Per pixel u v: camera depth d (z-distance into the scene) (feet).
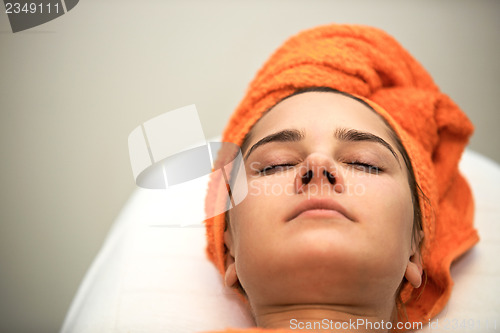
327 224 2.08
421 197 2.66
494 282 2.91
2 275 3.97
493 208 3.35
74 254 4.12
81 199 4.31
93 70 4.84
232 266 2.53
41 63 4.75
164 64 4.99
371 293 2.19
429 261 2.88
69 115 4.60
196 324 2.76
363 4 5.33
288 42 3.45
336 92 2.80
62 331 2.93
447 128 3.28
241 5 5.34
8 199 4.25
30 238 4.15
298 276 2.12
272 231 2.16
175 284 2.96
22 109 4.57
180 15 5.25
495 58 5.12
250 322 2.77
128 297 2.89
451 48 5.16
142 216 3.38
